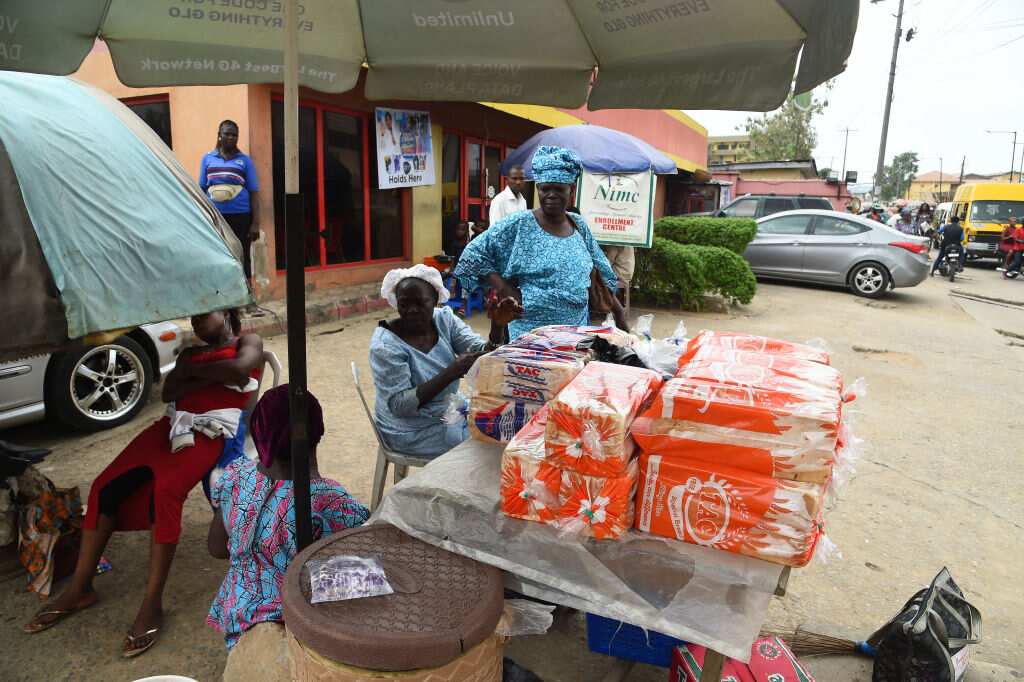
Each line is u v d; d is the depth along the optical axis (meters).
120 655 2.59
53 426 4.80
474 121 11.04
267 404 2.25
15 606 2.87
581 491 1.63
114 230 2.30
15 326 2.06
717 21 2.23
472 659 1.57
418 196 9.93
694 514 1.60
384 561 1.76
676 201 24.77
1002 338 9.40
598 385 1.77
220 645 2.66
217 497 2.36
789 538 1.52
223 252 2.65
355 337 7.37
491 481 1.89
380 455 3.07
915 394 6.53
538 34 2.64
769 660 2.22
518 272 3.15
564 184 3.06
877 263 12.41
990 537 3.79
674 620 1.55
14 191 2.12
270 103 7.47
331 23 2.78
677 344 2.26
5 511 2.89
